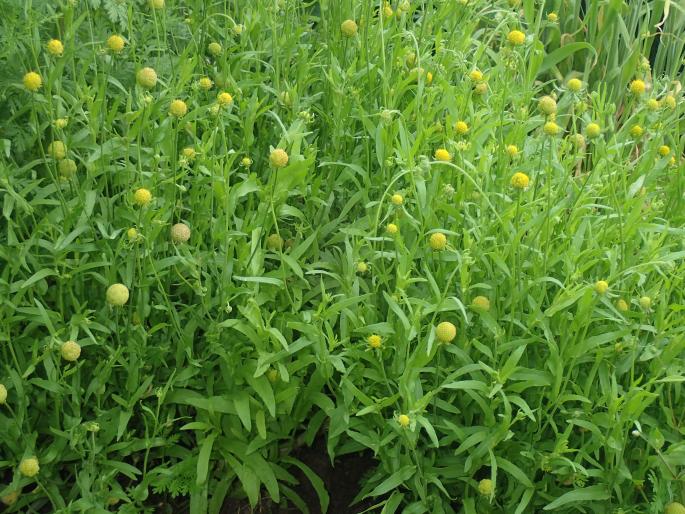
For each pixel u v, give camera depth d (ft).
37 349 2.06
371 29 2.73
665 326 2.04
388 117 2.23
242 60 2.59
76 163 2.31
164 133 2.25
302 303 2.32
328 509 2.26
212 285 2.25
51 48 2.04
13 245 2.02
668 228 2.19
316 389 2.20
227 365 2.18
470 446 2.06
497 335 2.04
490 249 2.15
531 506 2.10
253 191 2.27
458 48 2.71
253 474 2.16
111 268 2.08
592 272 2.26
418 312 1.98
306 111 2.31
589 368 2.16
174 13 2.84
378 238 2.10
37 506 2.13
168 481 2.15
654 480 1.97
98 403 2.10
